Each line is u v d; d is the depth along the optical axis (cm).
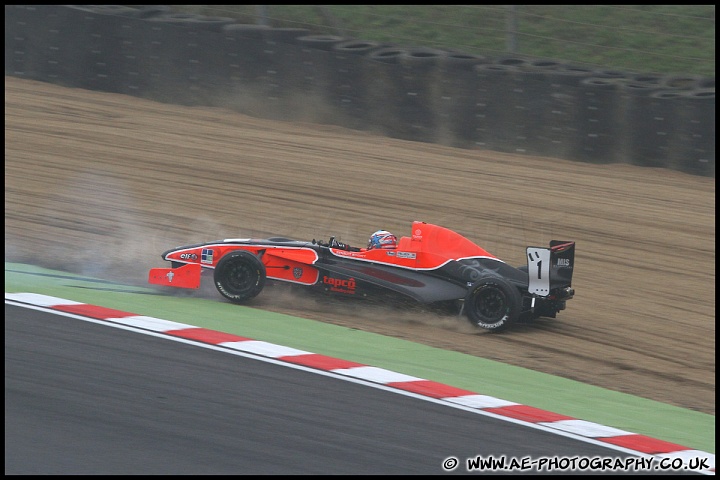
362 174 6831
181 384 3180
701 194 6781
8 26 8600
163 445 2739
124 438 2766
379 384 3344
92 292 4247
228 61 8144
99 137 7225
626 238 5900
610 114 7306
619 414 3325
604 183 6919
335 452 2770
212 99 8225
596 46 9831
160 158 6875
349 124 7906
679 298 4931
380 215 6044
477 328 4147
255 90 8125
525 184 6812
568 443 2986
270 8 10456
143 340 3591
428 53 7925
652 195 6706
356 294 4253
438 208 6241
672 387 3703
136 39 8300
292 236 5572
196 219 5728
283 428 2902
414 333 4066
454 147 7612
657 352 4112
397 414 3084
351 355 3662
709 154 7100
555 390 3512
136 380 3183
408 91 7700
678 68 9350
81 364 3288
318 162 7038
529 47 9938
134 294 4300
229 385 3206
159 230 5481
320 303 4403
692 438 3161
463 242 4325
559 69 7838
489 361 3778
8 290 4116
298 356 3575
